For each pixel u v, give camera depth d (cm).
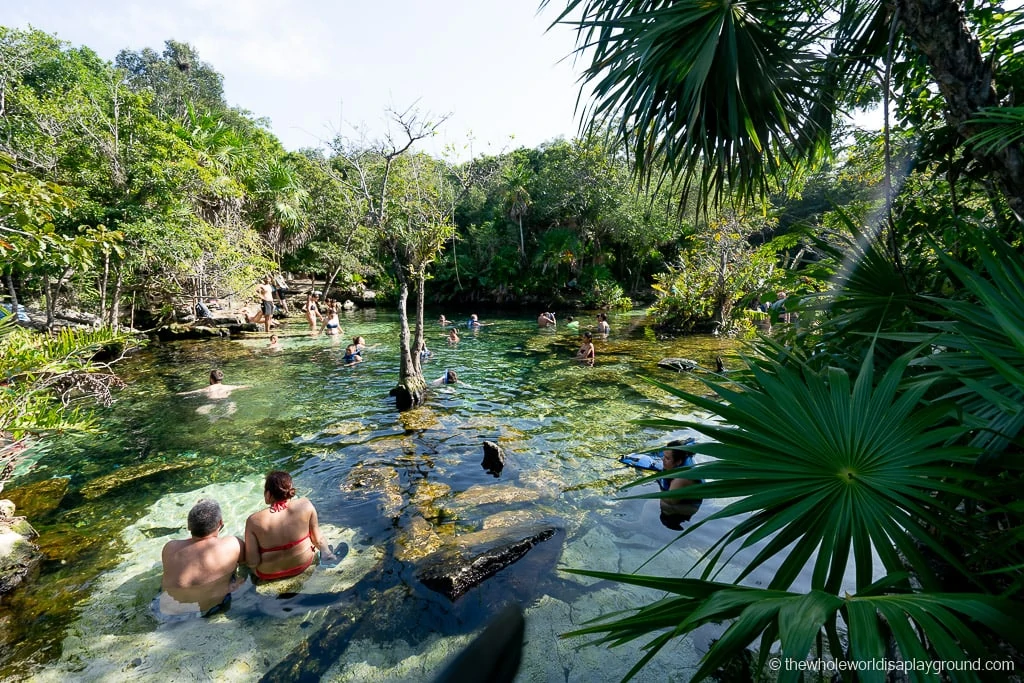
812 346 297
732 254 1633
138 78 4222
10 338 445
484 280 3312
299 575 392
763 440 165
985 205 356
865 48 381
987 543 147
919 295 239
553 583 378
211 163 1975
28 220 447
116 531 475
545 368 1205
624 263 3453
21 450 468
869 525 140
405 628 333
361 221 1006
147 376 1141
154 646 321
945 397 184
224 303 2097
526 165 3772
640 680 284
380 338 1725
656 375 1094
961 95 285
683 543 430
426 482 567
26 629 340
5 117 1336
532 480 564
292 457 656
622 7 374
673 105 367
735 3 334
